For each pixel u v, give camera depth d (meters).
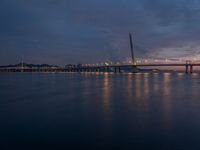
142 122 14.79
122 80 73.81
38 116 16.77
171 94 31.66
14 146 10.45
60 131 12.76
